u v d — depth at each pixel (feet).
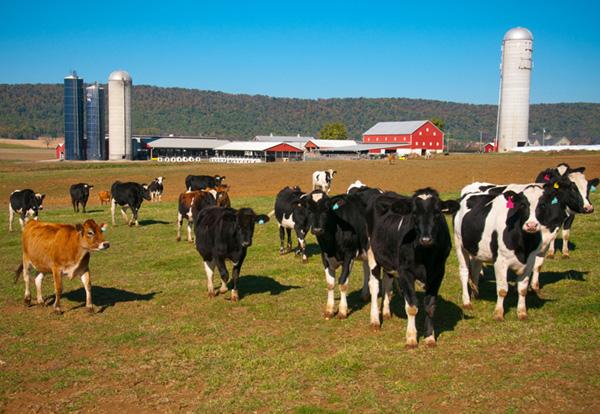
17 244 73.77
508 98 357.20
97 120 387.34
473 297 39.47
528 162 214.90
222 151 429.79
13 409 25.89
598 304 35.14
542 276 44.45
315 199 38.19
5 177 200.03
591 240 56.80
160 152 430.20
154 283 48.60
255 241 66.13
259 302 41.34
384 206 32.19
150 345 33.22
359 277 47.98
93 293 45.62
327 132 561.84
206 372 28.89
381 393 25.48
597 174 155.12
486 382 25.75
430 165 221.05
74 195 103.71
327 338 33.22
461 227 37.40
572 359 27.53
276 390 26.40
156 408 25.50
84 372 29.43
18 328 36.86
